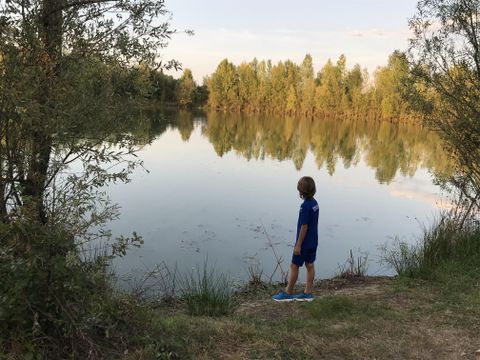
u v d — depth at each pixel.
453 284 5.76
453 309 4.85
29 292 2.81
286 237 10.24
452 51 7.64
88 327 2.88
